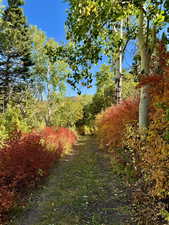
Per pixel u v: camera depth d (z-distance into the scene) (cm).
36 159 569
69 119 2352
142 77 398
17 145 559
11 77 1964
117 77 942
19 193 470
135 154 439
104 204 408
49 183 585
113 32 507
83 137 2391
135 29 580
